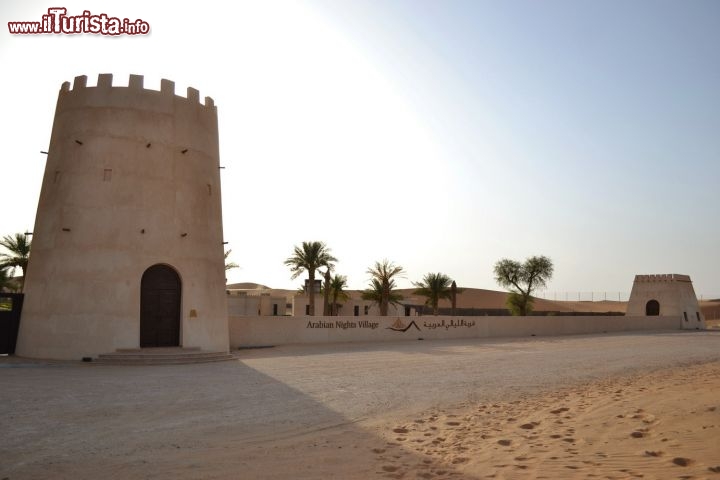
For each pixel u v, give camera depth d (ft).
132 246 70.33
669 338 131.44
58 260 69.72
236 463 25.53
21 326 71.67
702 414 34.45
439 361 72.28
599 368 66.28
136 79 74.33
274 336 99.19
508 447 28.40
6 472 23.86
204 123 80.23
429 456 26.84
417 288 191.52
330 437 30.83
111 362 64.75
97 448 27.78
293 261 157.38
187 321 72.38
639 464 24.27
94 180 70.85
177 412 36.81
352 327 109.81
